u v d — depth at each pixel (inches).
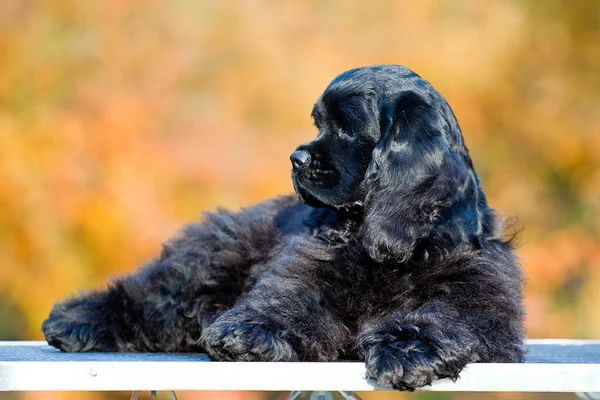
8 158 482.6
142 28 512.7
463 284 226.4
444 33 514.9
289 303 223.0
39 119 494.0
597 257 531.2
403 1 518.6
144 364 186.1
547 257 526.6
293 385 187.0
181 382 185.5
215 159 483.8
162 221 471.5
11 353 249.8
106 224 473.4
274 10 518.6
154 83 498.6
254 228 285.3
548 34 545.6
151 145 483.5
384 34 511.2
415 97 242.7
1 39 508.4
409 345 193.0
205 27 514.3
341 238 243.0
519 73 537.0
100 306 272.8
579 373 187.8
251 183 480.1
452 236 233.0
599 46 552.7
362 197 246.5
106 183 477.1
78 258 480.7
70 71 506.3
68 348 266.1
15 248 485.4
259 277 259.4
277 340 208.2
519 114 533.0
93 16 514.6
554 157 538.3
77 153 483.5
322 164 249.1
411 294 229.9
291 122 494.9
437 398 530.6
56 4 513.7
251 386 185.6
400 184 234.2
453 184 233.9
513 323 220.5
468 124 517.0
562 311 521.3
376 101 246.5
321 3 521.0
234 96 498.9
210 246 280.2
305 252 242.1
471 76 514.0
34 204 481.4
